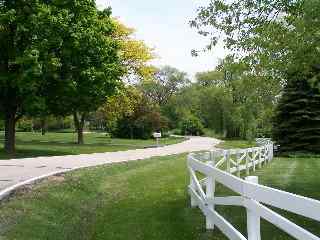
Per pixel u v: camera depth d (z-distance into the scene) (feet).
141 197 51.21
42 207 40.50
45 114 123.85
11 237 29.91
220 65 53.88
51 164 78.48
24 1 110.11
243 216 38.34
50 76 111.04
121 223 37.65
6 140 121.60
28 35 111.55
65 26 109.91
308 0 38.65
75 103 123.24
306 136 135.54
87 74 115.85
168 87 392.47
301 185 60.70
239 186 23.12
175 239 31.71
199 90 344.69
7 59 114.01
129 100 189.78
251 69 49.44
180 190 55.16
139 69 185.68
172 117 381.19
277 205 17.31
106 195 54.34
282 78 50.83
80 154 114.73
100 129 411.13
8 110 121.19
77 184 55.77
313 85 54.44
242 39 48.96
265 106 59.62
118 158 99.81
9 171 65.16
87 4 119.03
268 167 90.38
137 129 248.93
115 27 135.54
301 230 15.21
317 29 41.91
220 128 310.65
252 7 47.26
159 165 88.33
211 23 50.01
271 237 30.89
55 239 31.96
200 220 36.96
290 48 45.11
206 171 33.94
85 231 35.65
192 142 213.66
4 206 37.99
